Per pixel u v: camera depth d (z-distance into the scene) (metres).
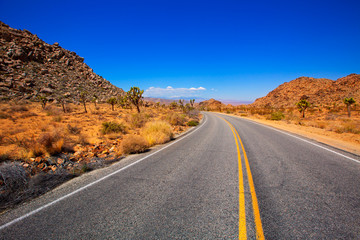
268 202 2.92
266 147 7.28
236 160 5.44
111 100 27.12
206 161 5.37
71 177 4.27
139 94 22.19
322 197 3.07
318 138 9.39
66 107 21.95
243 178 3.98
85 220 2.53
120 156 6.16
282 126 15.72
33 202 3.07
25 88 30.02
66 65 57.81
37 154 5.63
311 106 51.59
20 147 5.99
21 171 3.85
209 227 2.32
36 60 49.28
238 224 2.37
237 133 11.44
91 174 4.44
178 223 2.42
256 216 2.54
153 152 6.61
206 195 3.21
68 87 42.56
